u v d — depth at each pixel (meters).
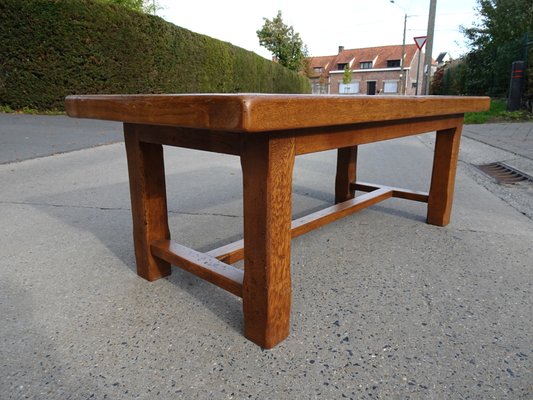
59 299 1.38
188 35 9.26
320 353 1.11
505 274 1.59
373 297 1.41
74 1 6.61
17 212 2.35
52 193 2.79
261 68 14.68
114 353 1.10
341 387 0.98
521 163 3.99
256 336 1.13
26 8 6.30
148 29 7.88
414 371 1.04
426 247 1.86
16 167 3.62
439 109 1.56
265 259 1.05
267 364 1.06
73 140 5.09
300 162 4.30
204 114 0.83
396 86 36.41
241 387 0.98
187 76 9.38
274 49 26.16
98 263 1.67
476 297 1.41
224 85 11.41
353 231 2.08
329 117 0.96
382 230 2.09
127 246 1.86
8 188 2.91
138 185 1.42
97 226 2.12
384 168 3.96
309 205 2.62
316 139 1.10
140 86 7.94
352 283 1.52
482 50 11.39
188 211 2.44
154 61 8.17
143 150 1.38
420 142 6.43
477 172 3.72
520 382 1.00
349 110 1.03
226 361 1.07
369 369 1.04
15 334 1.18
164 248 1.42
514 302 1.38
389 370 1.04
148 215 1.45
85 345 1.13
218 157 4.48
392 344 1.15
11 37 6.39
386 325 1.24
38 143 4.73
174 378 1.00
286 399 0.94
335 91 39.75
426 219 2.22
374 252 1.81
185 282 1.51
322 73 40.38
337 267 1.65
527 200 2.69
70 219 2.23
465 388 0.98
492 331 1.21
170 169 3.77
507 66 10.16
